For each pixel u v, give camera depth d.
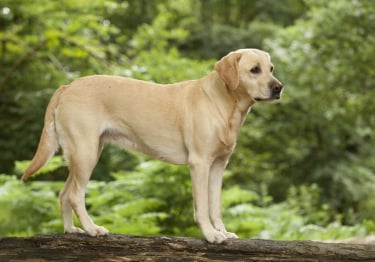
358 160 15.18
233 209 8.73
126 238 4.62
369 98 14.55
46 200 8.47
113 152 10.91
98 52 12.90
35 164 4.85
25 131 12.40
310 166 15.43
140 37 13.72
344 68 14.23
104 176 11.35
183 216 8.11
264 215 9.51
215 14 23.17
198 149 4.70
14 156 12.53
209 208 4.95
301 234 8.64
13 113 13.22
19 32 13.02
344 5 14.21
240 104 4.82
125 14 20.20
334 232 8.62
